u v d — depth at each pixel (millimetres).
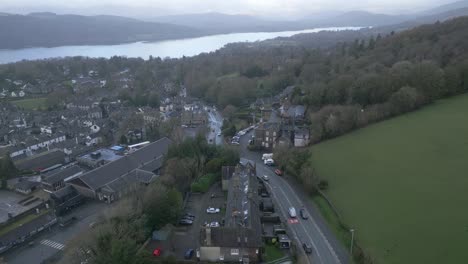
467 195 100000
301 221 100062
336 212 100125
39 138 185875
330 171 124625
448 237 84312
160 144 156500
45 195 128875
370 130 155375
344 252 86625
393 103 165625
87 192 123938
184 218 102250
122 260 71625
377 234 89188
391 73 178375
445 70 179500
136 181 119188
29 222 104375
